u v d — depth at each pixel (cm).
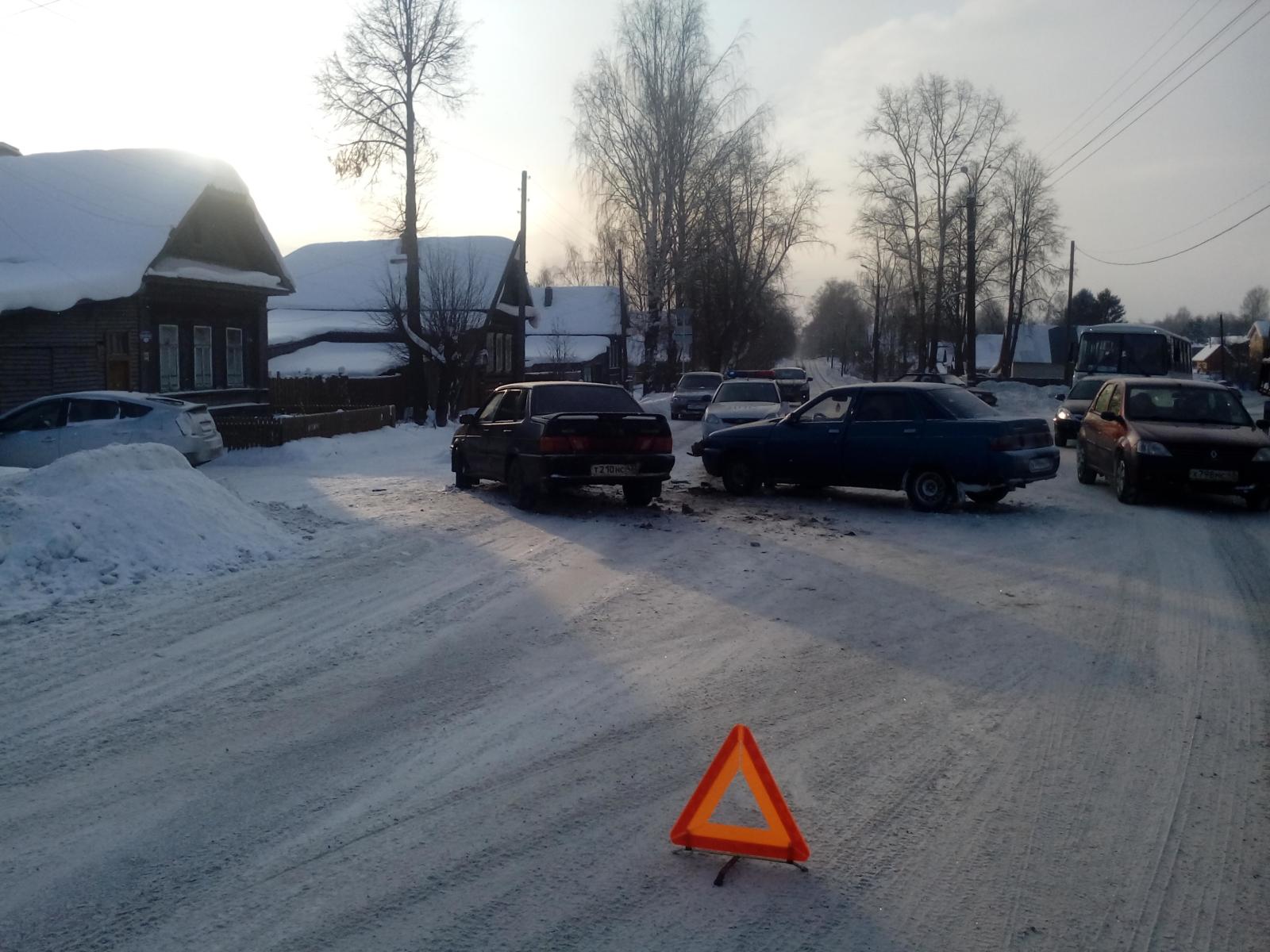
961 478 1302
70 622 754
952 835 438
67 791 471
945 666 676
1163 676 658
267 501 1348
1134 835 439
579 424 1270
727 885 395
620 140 4159
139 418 1636
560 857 415
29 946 349
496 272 4331
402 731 547
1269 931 367
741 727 414
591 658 680
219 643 706
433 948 350
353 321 4212
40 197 2344
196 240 2559
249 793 471
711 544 1092
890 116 5200
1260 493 1330
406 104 3039
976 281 5159
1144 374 3084
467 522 1213
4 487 1001
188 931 359
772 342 8456
